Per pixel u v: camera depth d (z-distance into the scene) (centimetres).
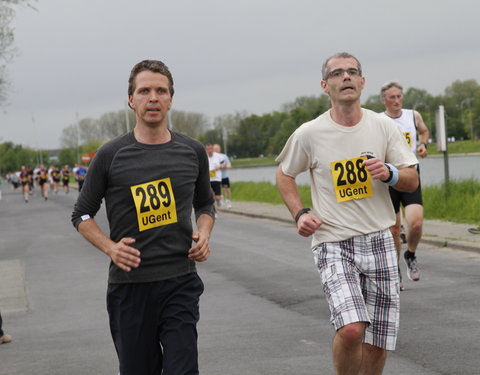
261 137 14488
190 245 470
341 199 519
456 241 1369
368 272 515
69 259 1569
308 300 948
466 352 655
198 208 503
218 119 14462
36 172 6303
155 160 464
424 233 1527
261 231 1928
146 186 459
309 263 1291
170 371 445
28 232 2350
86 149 14462
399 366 625
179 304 457
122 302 461
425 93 12925
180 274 462
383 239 518
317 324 805
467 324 759
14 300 1109
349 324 484
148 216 456
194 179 475
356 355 493
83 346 778
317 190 532
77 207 473
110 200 463
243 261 1358
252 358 679
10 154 18012
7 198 5641
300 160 538
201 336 781
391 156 532
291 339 743
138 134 469
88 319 927
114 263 462
